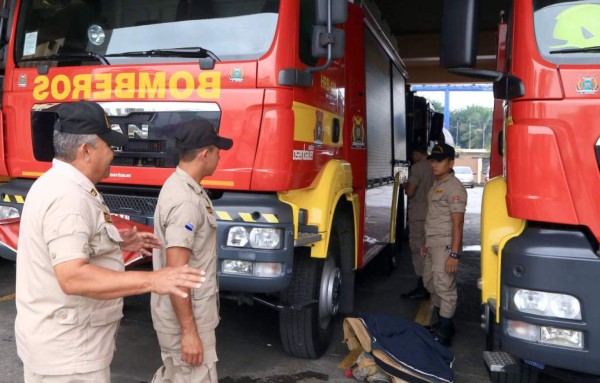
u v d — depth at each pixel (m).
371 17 6.11
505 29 4.04
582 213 2.89
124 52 4.11
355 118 5.28
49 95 4.24
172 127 3.90
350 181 4.78
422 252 5.30
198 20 3.97
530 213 2.99
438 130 11.16
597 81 2.91
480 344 5.00
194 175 2.79
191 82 3.85
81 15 4.27
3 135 4.41
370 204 5.99
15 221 4.03
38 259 2.04
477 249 10.30
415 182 6.27
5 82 4.42
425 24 13.33
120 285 1.96
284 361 4.42
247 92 3.73
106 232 2.13
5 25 4.46
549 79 2.98
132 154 4.02
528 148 3.00
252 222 3.61
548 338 2.87
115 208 4.16
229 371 4.20
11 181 4.50
